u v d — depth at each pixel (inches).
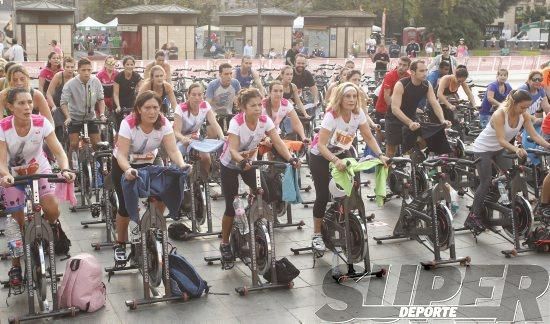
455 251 272.7
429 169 313.3
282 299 229.9
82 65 361.1
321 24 1562.5
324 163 255.1
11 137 223.1
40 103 277.9
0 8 1242.0
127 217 243.0
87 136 341.7
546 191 288.0
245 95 240.5
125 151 226.8
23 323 210.5
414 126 312.8
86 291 217.6
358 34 1556.3
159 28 1343.5
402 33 1988.2
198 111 303.4
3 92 267.3
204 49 1932.8
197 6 2049.7
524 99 274.7
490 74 1203.2
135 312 219.1
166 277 225.3
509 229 283.0
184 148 303.9
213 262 264.5
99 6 2183.8
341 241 250.7
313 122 419.5
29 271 211.5
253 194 242.4
